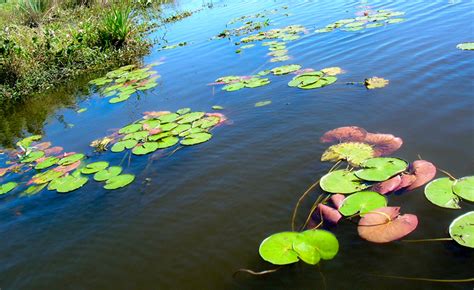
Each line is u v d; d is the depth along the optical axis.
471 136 4.11
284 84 6.39
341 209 3.39
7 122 7.69
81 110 7.39
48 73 9.66
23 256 3.71
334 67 6.64
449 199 3.29
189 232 3.61
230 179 4.23
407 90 5.31
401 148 4.13
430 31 7.34
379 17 8.95
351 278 2.82
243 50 8.76
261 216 3.61
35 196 4.62
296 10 11.69
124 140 5.52
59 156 5.54
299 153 4.40
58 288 3.29
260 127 5.16
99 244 3.68
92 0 15.78
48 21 14.26
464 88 5.07
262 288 2.90
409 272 2.78
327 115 5.11
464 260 2.79
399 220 3.15
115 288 3.18
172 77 8.02
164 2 17.02
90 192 4.49
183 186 4.27
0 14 15.49
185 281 3.11
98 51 10.67
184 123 5.65
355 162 3.99
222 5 14.90
